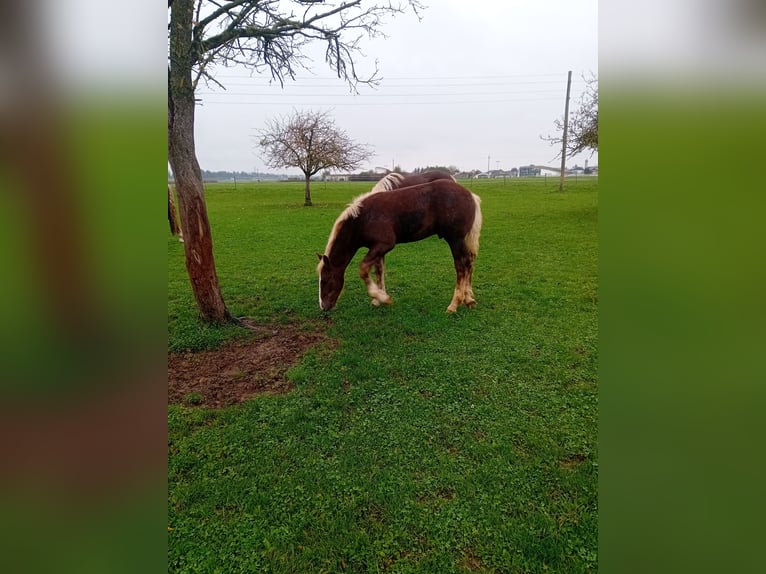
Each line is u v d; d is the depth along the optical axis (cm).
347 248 482
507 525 209
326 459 261
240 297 600
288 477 246
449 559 192
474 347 415
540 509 219
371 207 473
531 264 761
